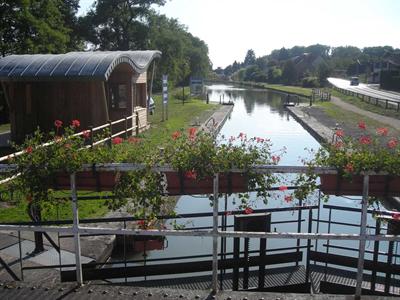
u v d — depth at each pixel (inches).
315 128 866.8
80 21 1689.2
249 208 167.6
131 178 151.9
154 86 1918.1
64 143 154.4
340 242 318.3
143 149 160.6
